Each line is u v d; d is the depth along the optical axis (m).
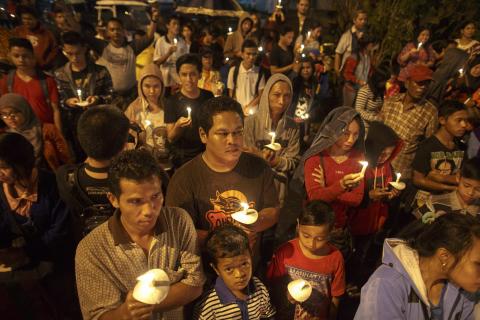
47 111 4.14
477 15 8.63
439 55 7.51
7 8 7.52
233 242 1.97
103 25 7.55
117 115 2.14
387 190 3.01
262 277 3.15
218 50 8.27
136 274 1.60
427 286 1.61
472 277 1.47
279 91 3.31
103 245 1.57
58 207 2.18
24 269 2.19
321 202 2.45
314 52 7.75
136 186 1.46
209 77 5.98
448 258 1.51
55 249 2.23
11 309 2.22
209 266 2.33
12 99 3.25
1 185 2.09
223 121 2.02
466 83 5.74
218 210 2.25
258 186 2.29
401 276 1.61
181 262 1.73
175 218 1.73
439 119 3.36
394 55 7.68
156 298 1.30
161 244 1.63
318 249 2.52
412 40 8.02
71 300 2.41
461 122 3.19
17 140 2.05
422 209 2.92
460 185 2.70
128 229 1.59
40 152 3.49
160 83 3.90
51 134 3.64
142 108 3.99
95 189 2.12
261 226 2.29
